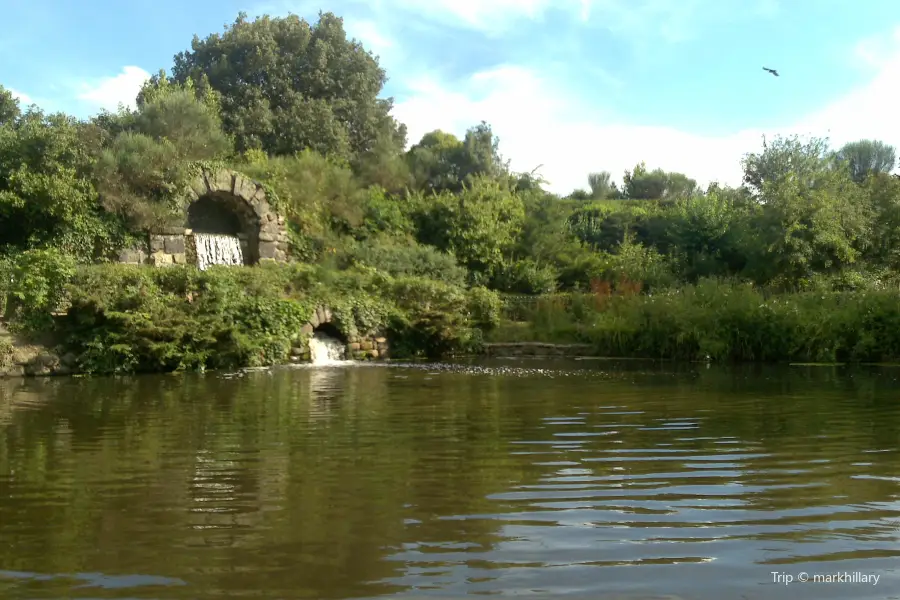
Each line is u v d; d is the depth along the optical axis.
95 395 9.76
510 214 25.77
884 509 4.28
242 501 4.48
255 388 10.62
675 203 28.92
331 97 36.16
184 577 3.24
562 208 26.95
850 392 9.95
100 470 5.30
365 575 3.26
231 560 3.46
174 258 19.16
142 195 19.05
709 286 17.72
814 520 4.07
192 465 5.46
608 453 5.88
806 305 16.12
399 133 39.16
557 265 25.00
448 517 4.14
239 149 31.38
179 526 3.98
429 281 19.16
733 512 4.23
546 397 9.52
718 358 15.68
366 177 29.47
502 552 3.56
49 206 17.05
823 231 20.73
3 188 17.31
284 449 6.06
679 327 16.42
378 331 17.56
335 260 21.30
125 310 13.17
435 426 7.21
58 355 12.62
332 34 37.28
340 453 5.90
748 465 5.43
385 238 23.44
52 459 5.67
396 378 12.13
